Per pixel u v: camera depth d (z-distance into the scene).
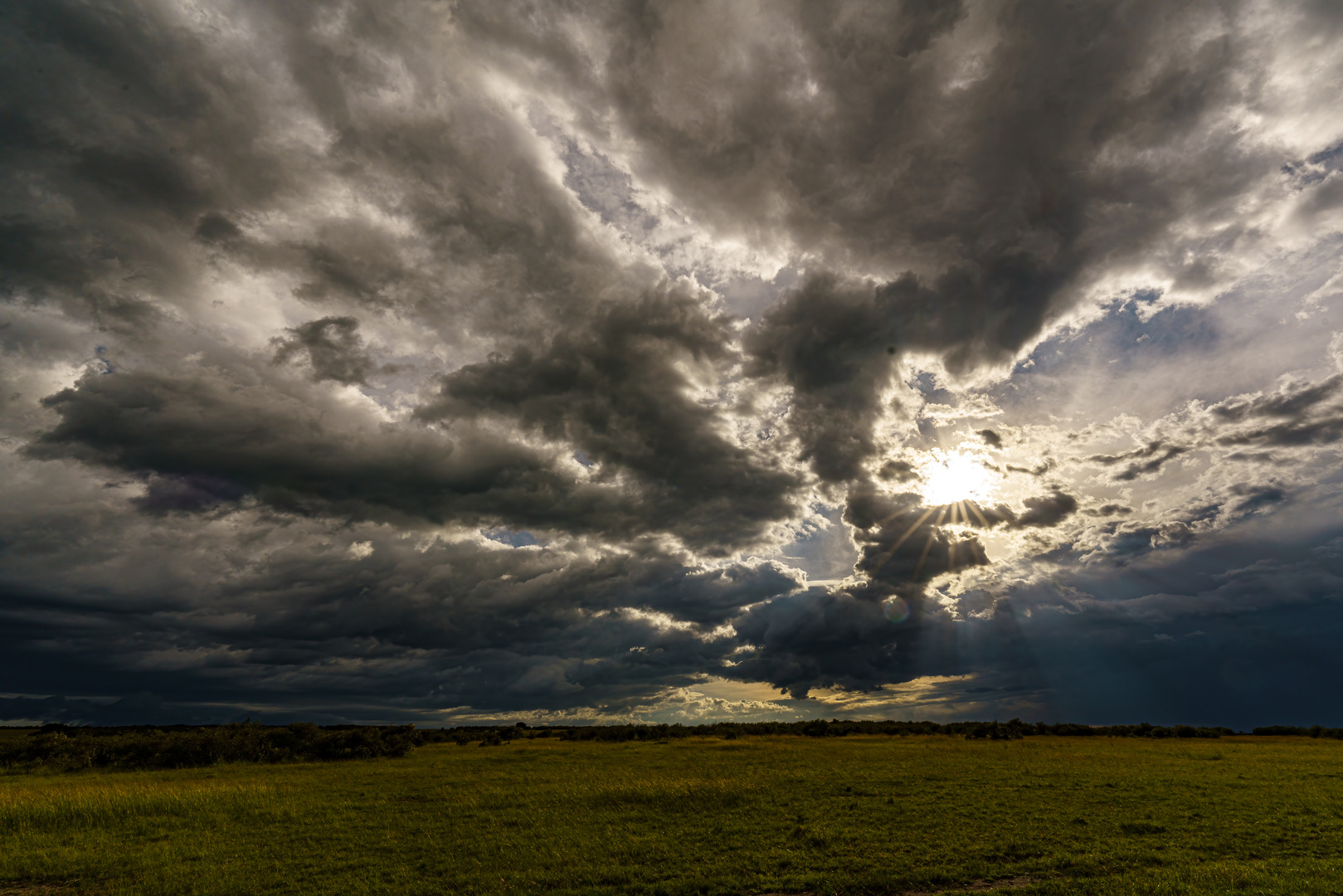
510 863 18.80
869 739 80.25
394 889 16.50
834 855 19.06
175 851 20.48
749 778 35.44
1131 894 14.81
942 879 16.66
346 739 59.16
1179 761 44.81
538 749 69.81
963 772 37.53
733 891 15.98
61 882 17.88
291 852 20.36
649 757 54.09
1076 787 31.14
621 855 19.28
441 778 39.22
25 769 49.41
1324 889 14.93
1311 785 31.72
